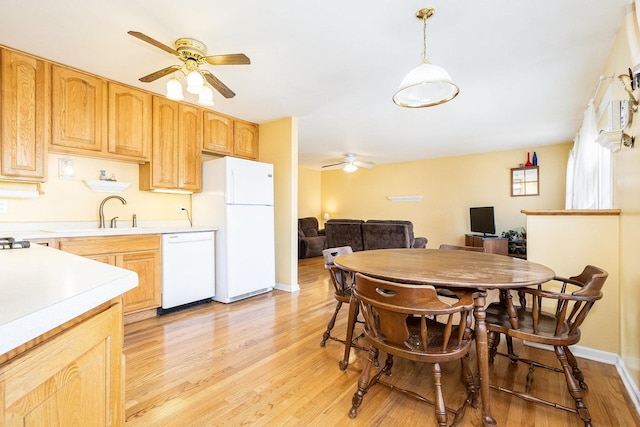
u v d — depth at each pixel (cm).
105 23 194
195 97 320
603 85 268
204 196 354
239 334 247
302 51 226
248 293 350
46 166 242
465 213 639
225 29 199
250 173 351
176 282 299
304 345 229
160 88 299
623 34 193
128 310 267
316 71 259
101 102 272
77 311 59
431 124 416
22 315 48
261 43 215
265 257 368
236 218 336
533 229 227
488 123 411
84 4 175
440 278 142
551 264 220
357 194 799
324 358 209
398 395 168
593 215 207
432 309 126
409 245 485
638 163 165
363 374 155
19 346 49
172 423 142
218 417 147
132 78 276
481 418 142
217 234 338
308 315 295
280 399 162
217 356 209
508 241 524
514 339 240
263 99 323
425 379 184
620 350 194
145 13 183
